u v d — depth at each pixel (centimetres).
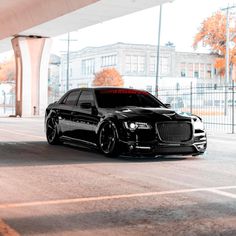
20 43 3572
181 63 7462
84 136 1134
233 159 1067
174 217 530
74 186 709
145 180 767
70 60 8238
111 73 6294
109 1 2259
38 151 1162
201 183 744
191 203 601
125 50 7038
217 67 6631
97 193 658
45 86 3691
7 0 2816
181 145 993
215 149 1308
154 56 7231
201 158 1082
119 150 995
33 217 527
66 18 2766
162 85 7031
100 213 546
